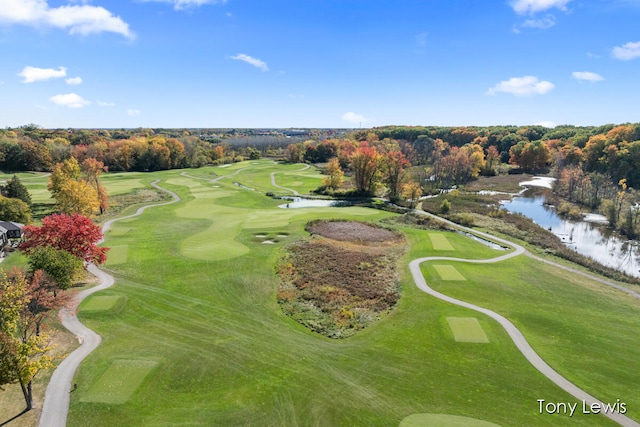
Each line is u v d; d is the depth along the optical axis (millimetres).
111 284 43250
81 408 24266
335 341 32906
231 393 26078
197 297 40781
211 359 29922
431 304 39750
